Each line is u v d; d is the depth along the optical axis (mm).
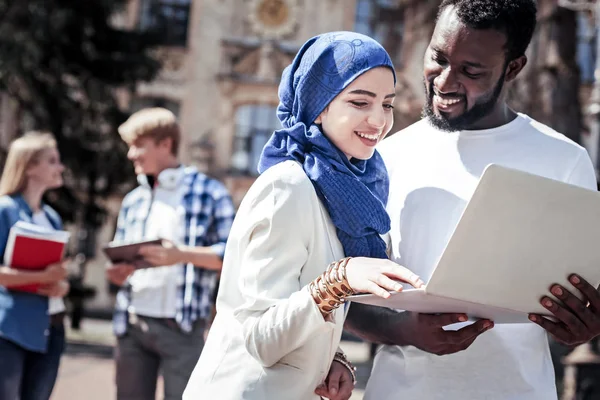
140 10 33406
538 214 2326
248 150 33344
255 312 2537
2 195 5352
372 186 2904
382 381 3082
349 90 2678
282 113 2830
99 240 31828
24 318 5055
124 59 23406
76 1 22266
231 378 2604
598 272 2523
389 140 3266
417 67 31062
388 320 2938
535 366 2975
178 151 5293
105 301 31844
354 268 2404
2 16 20906
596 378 9641
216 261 4867
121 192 24359
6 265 5082
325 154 2684
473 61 2818
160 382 9453
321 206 2654
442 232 3010
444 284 2342
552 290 2504
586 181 2975
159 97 33219
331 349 2654
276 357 2514
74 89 22906
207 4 33406
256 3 33406
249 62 33344
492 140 3012
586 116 16406
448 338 2732
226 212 5102
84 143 22719
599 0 10906
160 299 4945
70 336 19891
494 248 2330
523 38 2863
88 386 10914
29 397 5297
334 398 2699
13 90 21812
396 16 32438
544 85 14531
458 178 3027
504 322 2816
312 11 33250
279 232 2549
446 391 2947
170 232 5102
